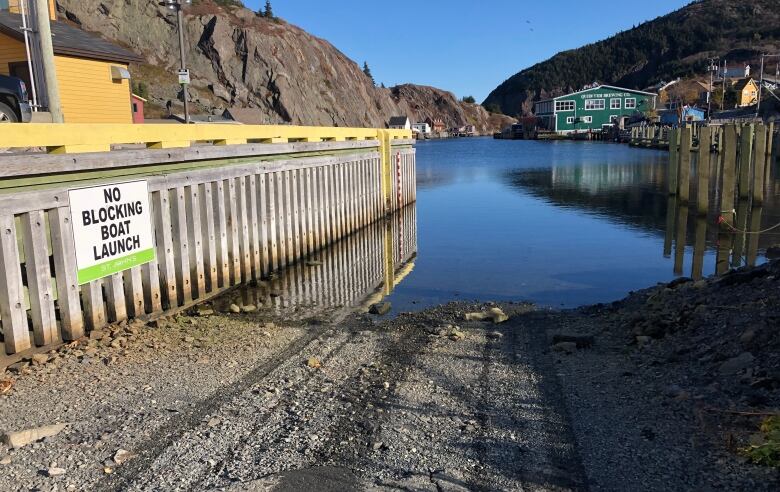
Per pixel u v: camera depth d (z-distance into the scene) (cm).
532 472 450
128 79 2286
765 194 2519
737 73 12488
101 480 441
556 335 795
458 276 1359
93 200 799
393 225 2091
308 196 1508
